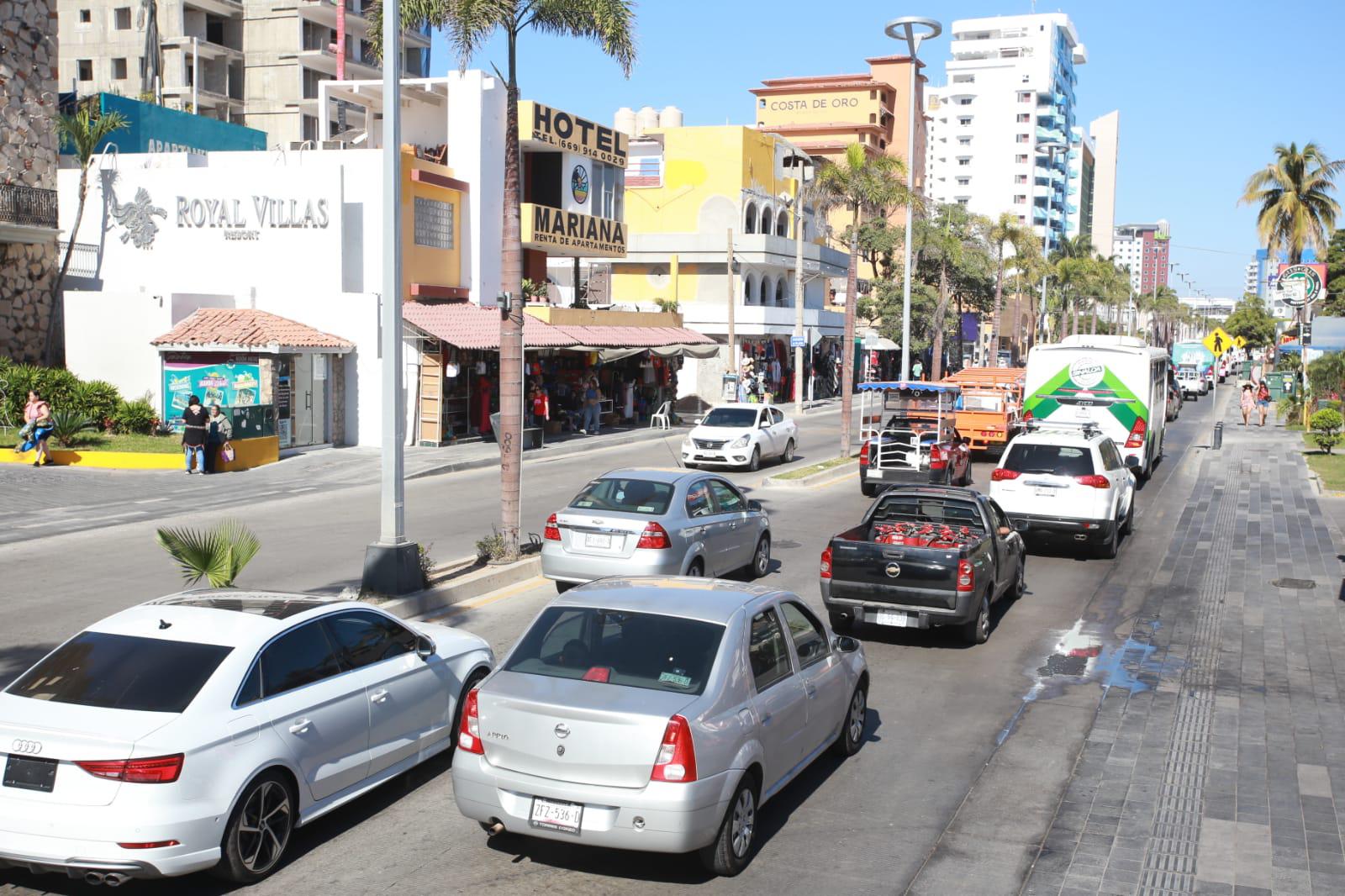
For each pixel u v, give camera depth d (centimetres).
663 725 621
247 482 2386
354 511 2072
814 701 782
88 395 2845
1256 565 1739
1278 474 2925
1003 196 16862
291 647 711
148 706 634
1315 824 760
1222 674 1142
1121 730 961
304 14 6712
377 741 756
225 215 3189
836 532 1969
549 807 632
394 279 1315
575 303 4147
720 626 700
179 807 602
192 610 729
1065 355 2717
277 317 3009
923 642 1275
